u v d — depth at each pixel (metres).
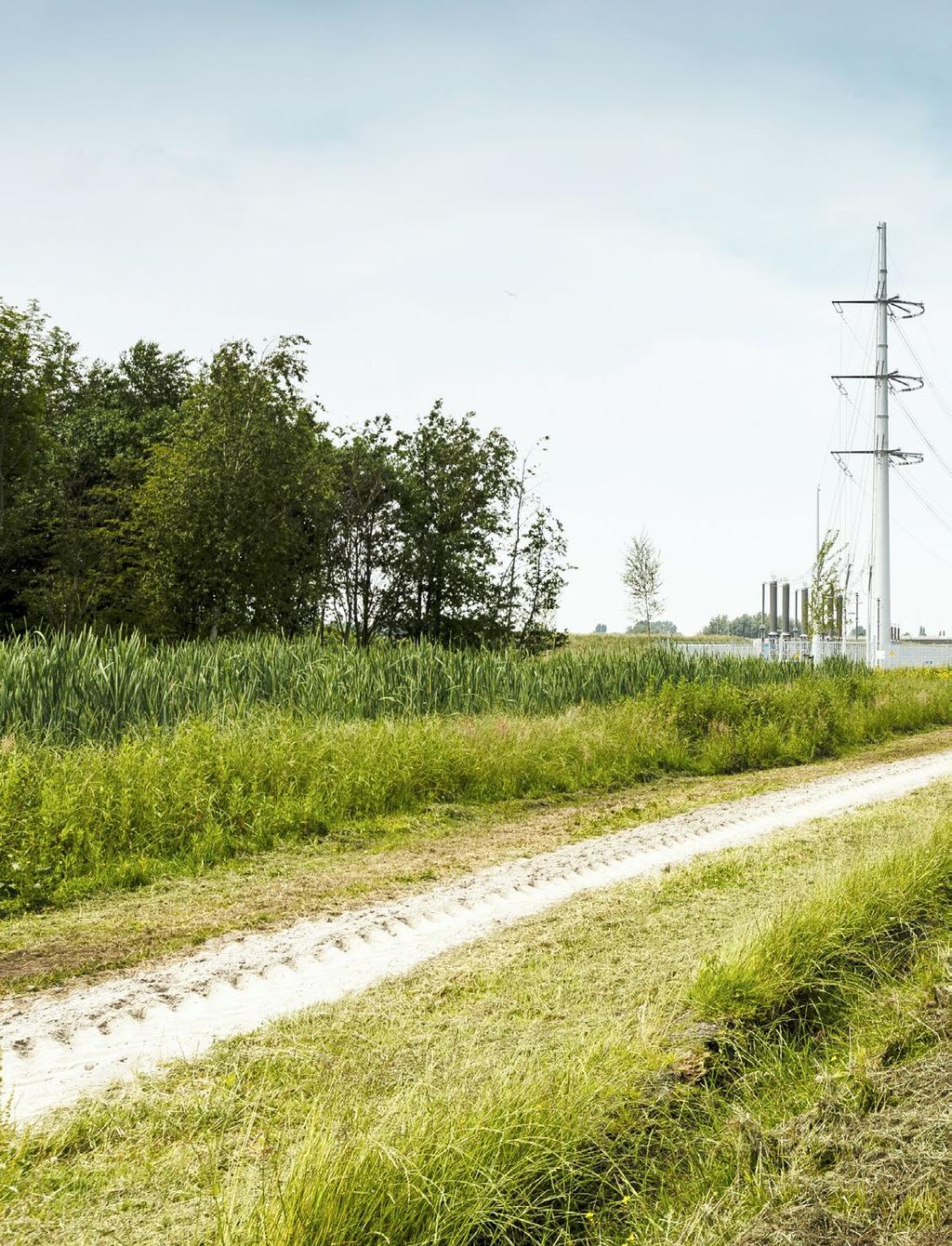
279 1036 5.17
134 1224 3.58
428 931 7.07
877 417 55.72
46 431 33.41
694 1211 3.76
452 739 13.23
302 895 8.09
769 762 16.98
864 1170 4.00
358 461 34.84
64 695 12.29
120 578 31.12
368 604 35.06
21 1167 3.93
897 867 7.87
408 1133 3.83
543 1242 3.61
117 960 6.48
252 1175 3.83
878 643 54.78
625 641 36.25
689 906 7.63
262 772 11.06
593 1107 4.27
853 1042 5.47
